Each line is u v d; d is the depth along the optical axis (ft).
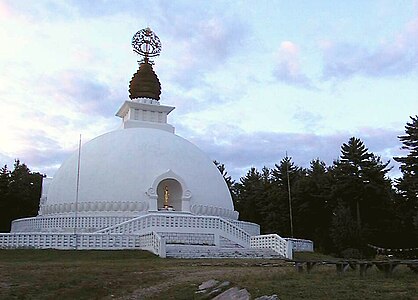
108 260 87.61
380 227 165.27
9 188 196.95
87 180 130.41
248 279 53.06
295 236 187.83
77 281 56.70
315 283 48.85
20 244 98.43
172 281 56.59
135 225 110.11
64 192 132.57
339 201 161.68
